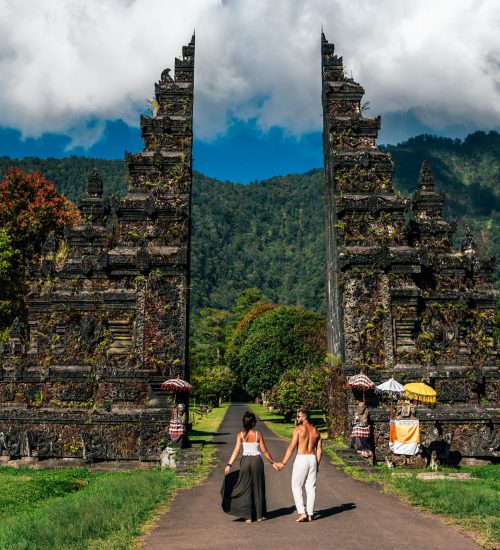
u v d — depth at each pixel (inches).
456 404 1018.7
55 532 443.2
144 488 648.4
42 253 1128.8
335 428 1119.0
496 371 1045.2
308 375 1968.5
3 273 1627.7
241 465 494.6
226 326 5231.3
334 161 1147.3
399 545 406.6
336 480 746.8
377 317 1057.5
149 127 1176.8
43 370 1042.1
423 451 962.7
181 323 1053.8
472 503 538.3
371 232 1106.1
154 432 985.5
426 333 1067.3
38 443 997.8
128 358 1050.1
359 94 1205.1
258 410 3026.6
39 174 1947.6
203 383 3358.8
